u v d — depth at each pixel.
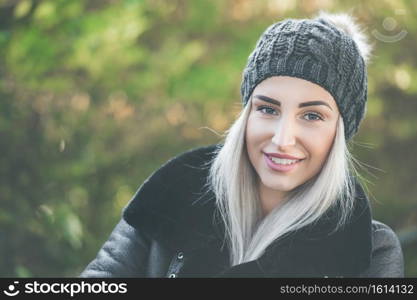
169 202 2.73
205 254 2.65
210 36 7.67
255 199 2.68
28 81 5.80
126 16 5.84
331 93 2.51
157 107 7.62
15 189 5.79
